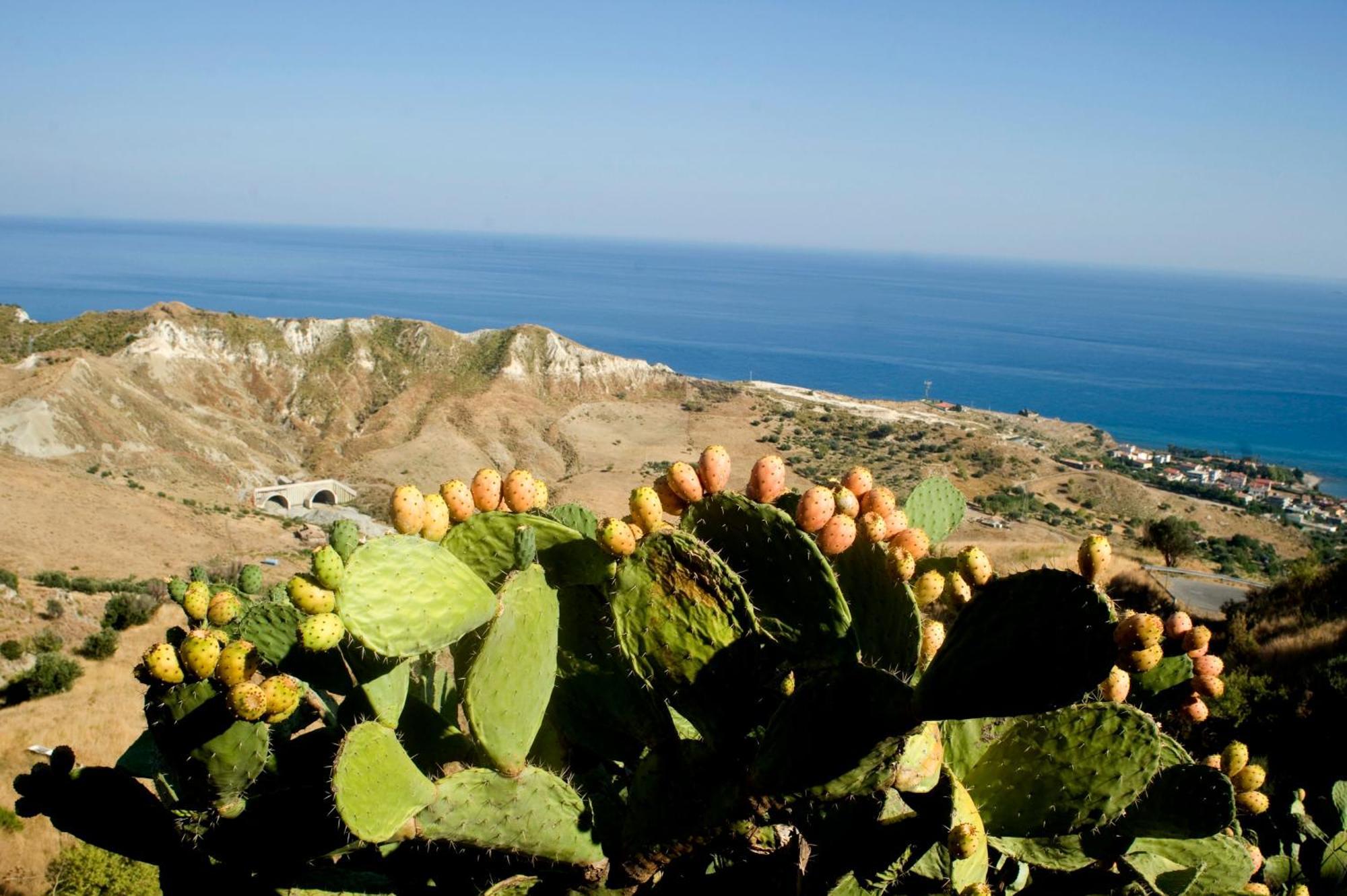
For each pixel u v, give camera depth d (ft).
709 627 5.66
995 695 4.81
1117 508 205.36
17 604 70.13
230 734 5.55
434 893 6.21
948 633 5.05
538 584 5.88
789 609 5.78
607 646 6.45
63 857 23.85
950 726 6.59
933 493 7.97
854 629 5.69
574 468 268.00
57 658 53.36
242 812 5.85
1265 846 11.83
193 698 5.55
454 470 269.64
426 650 5.31
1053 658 4.80
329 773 5.80
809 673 5.69
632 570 5.82
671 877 5.93
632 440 294.87
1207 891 6.86
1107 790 5.91
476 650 6.75
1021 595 4.88
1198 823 6.35
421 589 5.41
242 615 6.76
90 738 40.70
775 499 6.88
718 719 5.68
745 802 5.34
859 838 5.59
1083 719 6.13
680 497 6.41
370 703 5.62
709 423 305.32
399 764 5.13
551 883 5.85
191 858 6.61
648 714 6.25
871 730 4.89
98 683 54.90
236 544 149.48
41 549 123.44
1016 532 143.33
